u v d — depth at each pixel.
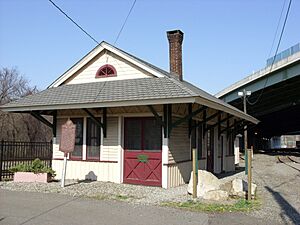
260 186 13.11
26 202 8.52
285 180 15.62
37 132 33.16
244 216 7.44
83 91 12.80
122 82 12.77
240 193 9.73
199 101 10.21
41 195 9.55
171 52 15.61
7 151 14.84
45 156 16.45
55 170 13.51
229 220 7.05
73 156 13.25
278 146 117.50
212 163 16.62
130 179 12.01
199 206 8.30
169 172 11.40
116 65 13.44
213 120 16.67
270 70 28.23
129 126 12.31
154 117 11.86
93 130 13.01
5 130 31.78
